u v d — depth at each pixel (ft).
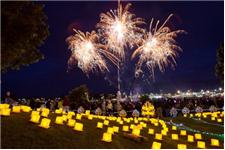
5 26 38.14
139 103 87.04
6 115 33.42
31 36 41.50
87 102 80.43
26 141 26.55
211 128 63.21
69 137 30.35
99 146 29.73
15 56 40.40
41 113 39.22
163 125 54.13
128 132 40.98
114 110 78.64
